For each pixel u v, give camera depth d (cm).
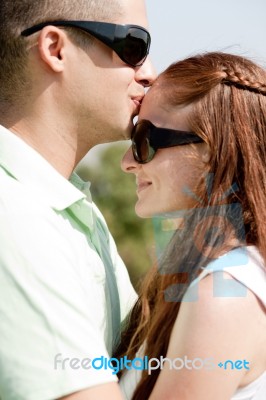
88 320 185
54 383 173
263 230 201
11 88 220
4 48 218
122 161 232
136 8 225
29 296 179
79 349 177
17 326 177
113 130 228
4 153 208
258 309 184
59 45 215
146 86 233
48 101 218
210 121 211
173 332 191
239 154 210
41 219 195
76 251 205
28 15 214
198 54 228
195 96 214
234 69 217
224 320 180
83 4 215
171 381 183
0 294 180
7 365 176
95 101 221
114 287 237
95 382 176
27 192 200
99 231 252
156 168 218
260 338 186
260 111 215
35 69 216
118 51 219
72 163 229
